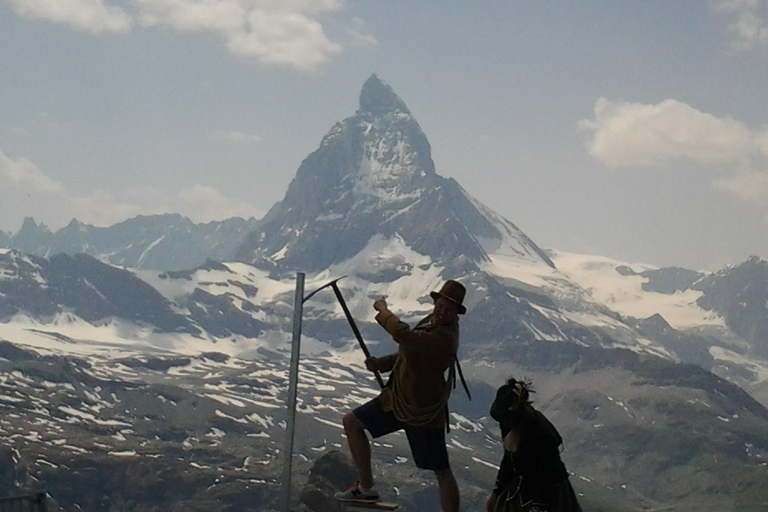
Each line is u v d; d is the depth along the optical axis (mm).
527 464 14742
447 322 14883
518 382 14984
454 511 14984
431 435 14852
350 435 15055
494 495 15148
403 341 14570
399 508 14891
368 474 15055
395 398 14859
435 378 14750
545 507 14656
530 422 14836
